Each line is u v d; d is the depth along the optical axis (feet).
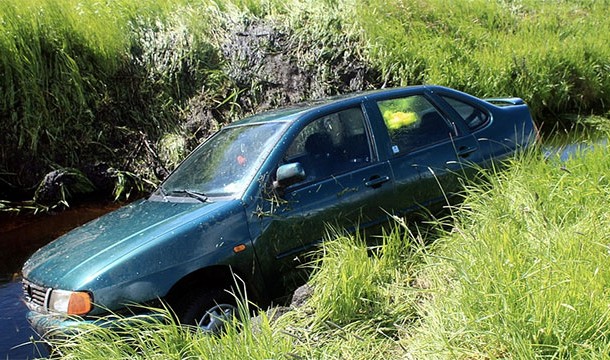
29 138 31.24
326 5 39.78
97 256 13.87
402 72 35.58
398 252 15.94
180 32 37.04
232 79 35.50
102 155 32.40
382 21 38.24
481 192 18.02
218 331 14.01
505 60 38.19
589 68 40.50
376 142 17.61
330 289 13.48
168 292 13.60
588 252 12.18
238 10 39.70
